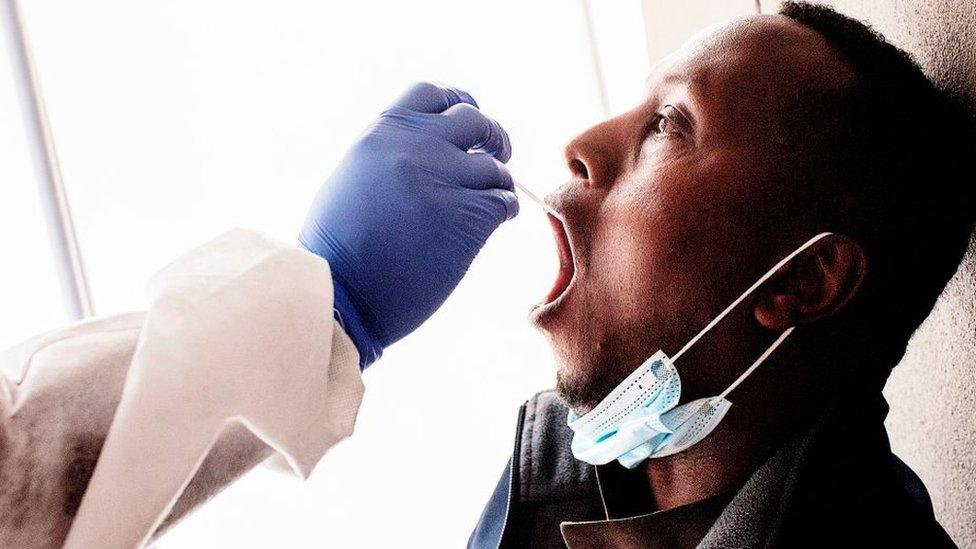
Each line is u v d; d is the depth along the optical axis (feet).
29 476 2.29
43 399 2.36
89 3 7.07
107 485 2.21
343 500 7.19
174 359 2.33
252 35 7.12
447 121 3.20
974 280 2.98
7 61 6.68
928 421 3.55
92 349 2.52
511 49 7.14
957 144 2.88
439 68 7.15
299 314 2.51
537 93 7.14
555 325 3.10
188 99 7.08
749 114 2.83
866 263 2.77
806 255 2.77
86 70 7.04
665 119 2.99
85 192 6.99
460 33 7.17
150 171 7.05
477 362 7.24
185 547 7.13
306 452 2.45
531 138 7.16
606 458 3.08
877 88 2.83
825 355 2.85
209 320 2.42
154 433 2.25
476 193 3.05
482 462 7.22
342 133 7.08
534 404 3.90
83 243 6.97
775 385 2.86
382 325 2.91
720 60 2.91
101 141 7.02
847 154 2.77
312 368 2.49
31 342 2.60
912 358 3.61
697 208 2.84
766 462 2.76
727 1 4.96
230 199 7.06
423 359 7.25
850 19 2.98
